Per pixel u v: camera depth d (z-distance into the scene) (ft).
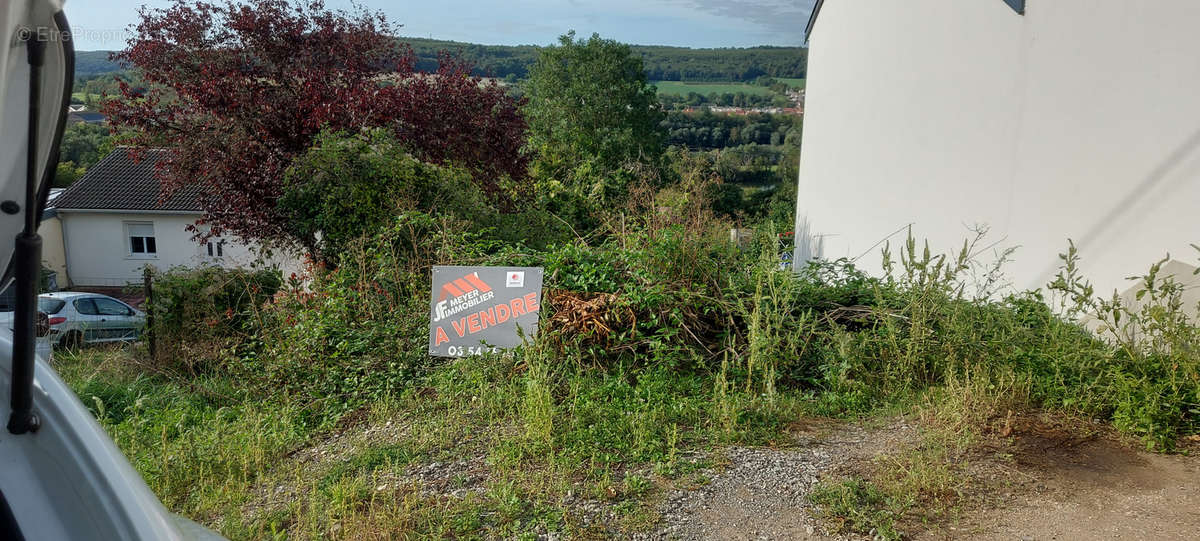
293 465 15.89
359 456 15.38
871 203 36.52
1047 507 11.85
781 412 16.29
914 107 31.37
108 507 4.61
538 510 12.32
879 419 16.16
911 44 31.68
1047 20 21.86
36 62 3.84
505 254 23.90
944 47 28.53
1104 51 19.48
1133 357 15.56
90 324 44.80
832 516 11.89
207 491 14.67
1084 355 16.48
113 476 4.77
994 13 24.72
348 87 42.37
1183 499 11.85
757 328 18.10
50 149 4.31
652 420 15.75
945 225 28.35
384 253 26.22
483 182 43.24
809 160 50.90
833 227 43.45
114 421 22.40
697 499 12.63
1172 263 17.03
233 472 15.69
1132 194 18.54
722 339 20.26
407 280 24.99
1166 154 17.52
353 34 44.32
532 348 18.65
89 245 101.86
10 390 4.86
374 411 18.45
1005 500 12.14
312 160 35.35
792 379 18.81
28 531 4.59
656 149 157.58
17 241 4.21
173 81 41.52
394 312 23.45
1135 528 11.07
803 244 51.65
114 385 26.05
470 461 14.66
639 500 12.60
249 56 42.32
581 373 19.19
